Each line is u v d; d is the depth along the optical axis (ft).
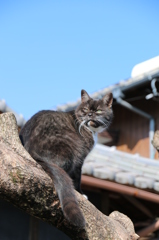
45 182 12.67
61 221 13.26
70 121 20.54
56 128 18.31
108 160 33.73
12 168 12.10
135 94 52.01
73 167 18.57
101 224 14.16
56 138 17.88
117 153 36.81
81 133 20.72
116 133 55.52
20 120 27.07
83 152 19.83
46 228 28.73
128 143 54.29
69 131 18.80
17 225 27.86
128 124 54.95
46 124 18.15
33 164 12.96
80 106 22.76
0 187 11.94
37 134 17.69
